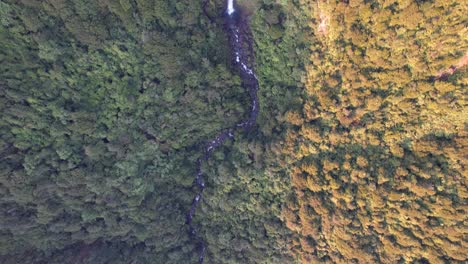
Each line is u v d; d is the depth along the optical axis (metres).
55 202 55.56
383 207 48.88
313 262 57.03
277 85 57.22
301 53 52.59
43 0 44.19
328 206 53.88
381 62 45.19
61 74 49.09
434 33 40.34
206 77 57.38
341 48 47.94
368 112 48.69
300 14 50.78
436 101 42.75
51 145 52.47
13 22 43.88
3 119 47.75
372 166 49.53
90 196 57.25
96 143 55.09
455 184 43.88
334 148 52.91
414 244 47.12
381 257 50.22
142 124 57.75
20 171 50.44
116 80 53.28
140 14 50.25
